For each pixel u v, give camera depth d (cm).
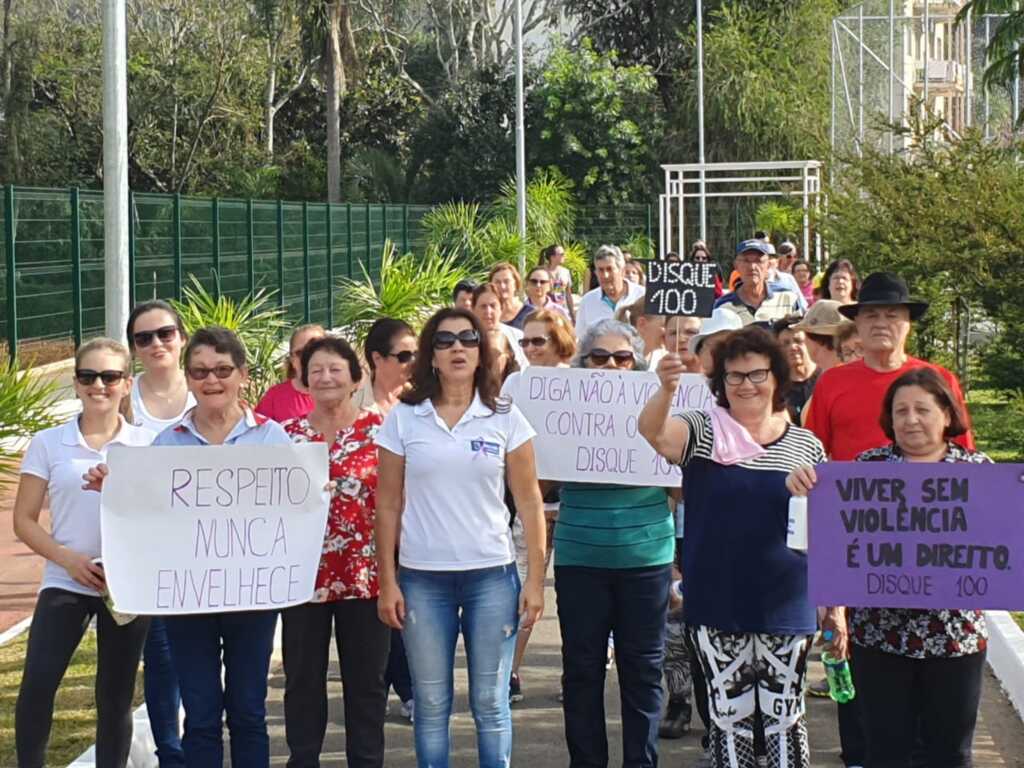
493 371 583
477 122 5406
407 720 736
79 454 582
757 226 4409
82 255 2020
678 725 708
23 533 575
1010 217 1468
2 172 4606
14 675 798
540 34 6034
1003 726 716
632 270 1873
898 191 1695
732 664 553
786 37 5253
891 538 527
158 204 2252
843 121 3588
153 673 623
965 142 1655
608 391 640
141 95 5038
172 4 5112
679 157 5253
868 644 534
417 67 6103
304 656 596
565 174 5231
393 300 1720
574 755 620
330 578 594
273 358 1316
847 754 639
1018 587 520
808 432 568
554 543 631
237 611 566
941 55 3519
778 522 546
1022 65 1944
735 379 555
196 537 567
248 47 5212
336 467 599
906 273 1638
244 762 571
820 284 1104
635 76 5338
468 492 572
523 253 3253
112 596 559
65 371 1864
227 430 590
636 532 613
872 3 3519
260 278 2698
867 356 649
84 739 693
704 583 553
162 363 668
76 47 4931
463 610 579
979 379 1722
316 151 5919
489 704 578
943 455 541
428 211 3966
